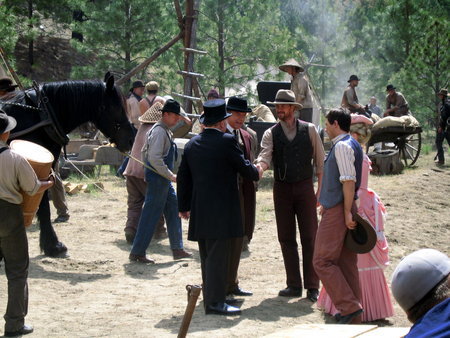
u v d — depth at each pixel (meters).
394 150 17.34
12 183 5.58
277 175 7.23
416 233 10.82
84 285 7.57
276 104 7.06
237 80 21.08
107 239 9.90
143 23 23.23
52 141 8.30
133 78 23.50
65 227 10.56
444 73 22.86
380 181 15.52
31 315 6.39
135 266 8.50
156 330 5.95
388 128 17.39
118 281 7.80
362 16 27.50
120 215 11.62
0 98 8.30
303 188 7.18
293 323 6.29
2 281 7.53
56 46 30.81
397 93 20.28
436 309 2.64
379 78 25.27
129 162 9.62
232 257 7.08
